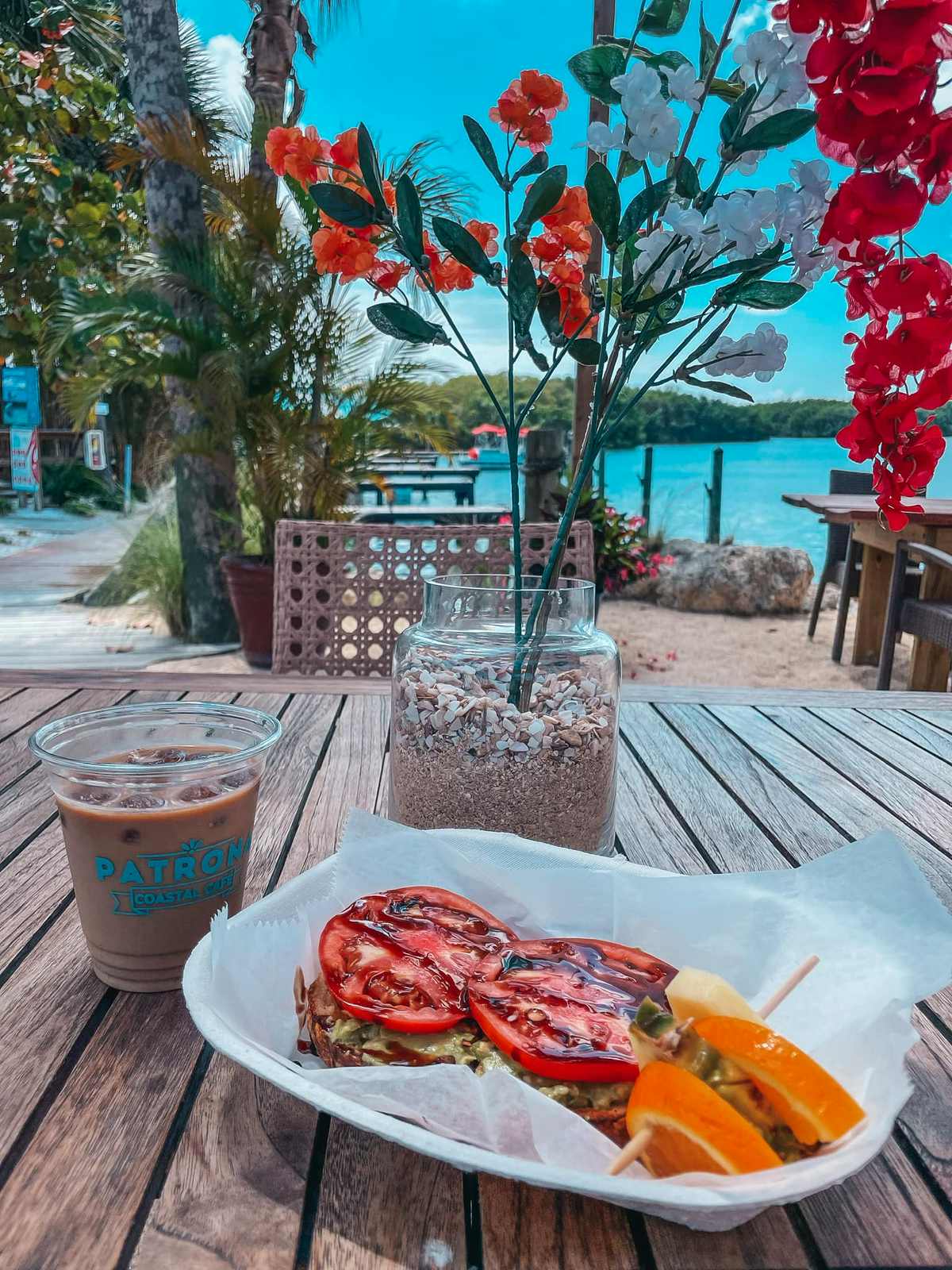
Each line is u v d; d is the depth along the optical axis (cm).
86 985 76
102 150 841
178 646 513
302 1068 55
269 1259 49
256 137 475
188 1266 49
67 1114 60
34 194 722
